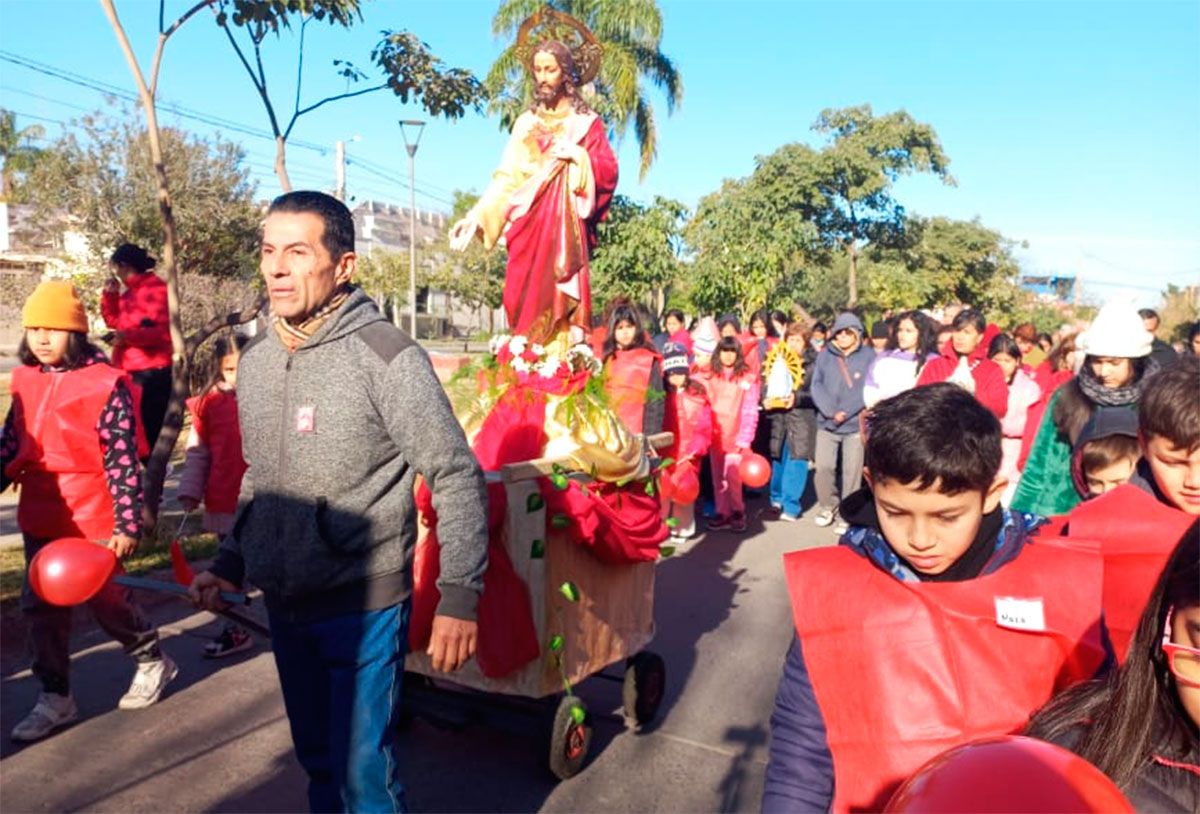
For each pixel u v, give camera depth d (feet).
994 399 22.74
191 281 57.16
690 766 13.82
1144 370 12.58
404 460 9.21
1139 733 4.83
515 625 11.97
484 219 17.01
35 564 11.00
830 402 30.25
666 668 17.58
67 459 13.62
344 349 8.99
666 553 14.40
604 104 66.95
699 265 59.77
